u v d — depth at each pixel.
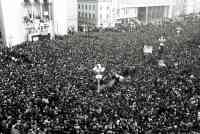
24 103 27.78
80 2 106.69
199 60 50.28
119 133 23.09
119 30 90.88
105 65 45.44
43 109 26.97
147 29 92.25
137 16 119.75
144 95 31.55
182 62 48.59
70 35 79.62
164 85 35.31
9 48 56.41
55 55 50.62
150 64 47.69
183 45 65.31
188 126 24.75
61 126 23.62
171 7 134.25
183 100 30.62
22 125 23.50
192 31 88.50
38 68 41.34
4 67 41.50
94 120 24.70
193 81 38.00
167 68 44.81
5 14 69.38
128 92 32.53
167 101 29.95
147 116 26.23
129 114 26.58
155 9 129.00
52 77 36.94
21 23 72.81
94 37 74.56
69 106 27.86
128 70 42.78
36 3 78.12
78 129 23.19
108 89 34.34
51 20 81.81
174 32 86.00
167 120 25.52
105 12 100.44
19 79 35.28
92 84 35.91
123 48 59.91
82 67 43.34
